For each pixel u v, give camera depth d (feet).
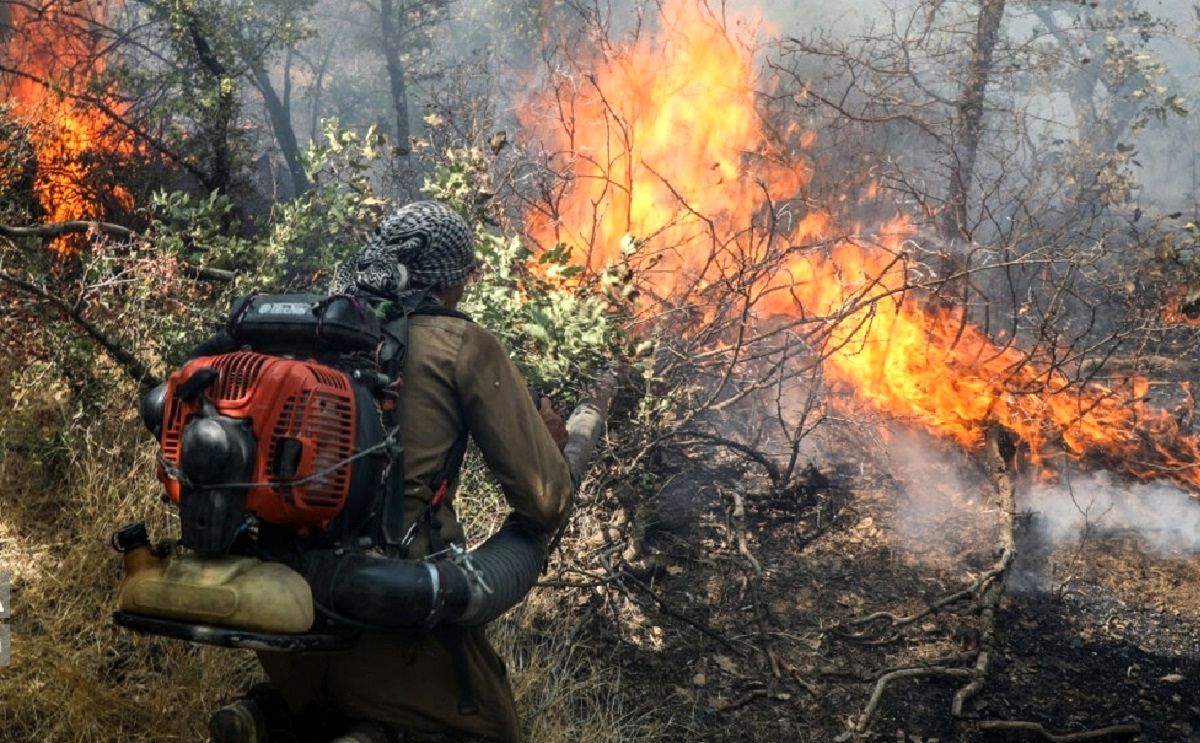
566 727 10.58
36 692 9.32
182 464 6.25
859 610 13.51
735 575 13.93
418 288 7.51
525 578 7.30
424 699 7.04
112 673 10.07
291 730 7.19
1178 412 18.63
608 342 13.55
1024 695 12.17
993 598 13.30
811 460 16.88
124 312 13.33
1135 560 14.88
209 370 6.41
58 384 12.81
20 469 11.73
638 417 14.94
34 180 19.29
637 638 12.60
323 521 6.43
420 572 6.56
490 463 7.29
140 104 23.45
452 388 7.17
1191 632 13.42
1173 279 21.39
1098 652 12.98
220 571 6.31
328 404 6.45
